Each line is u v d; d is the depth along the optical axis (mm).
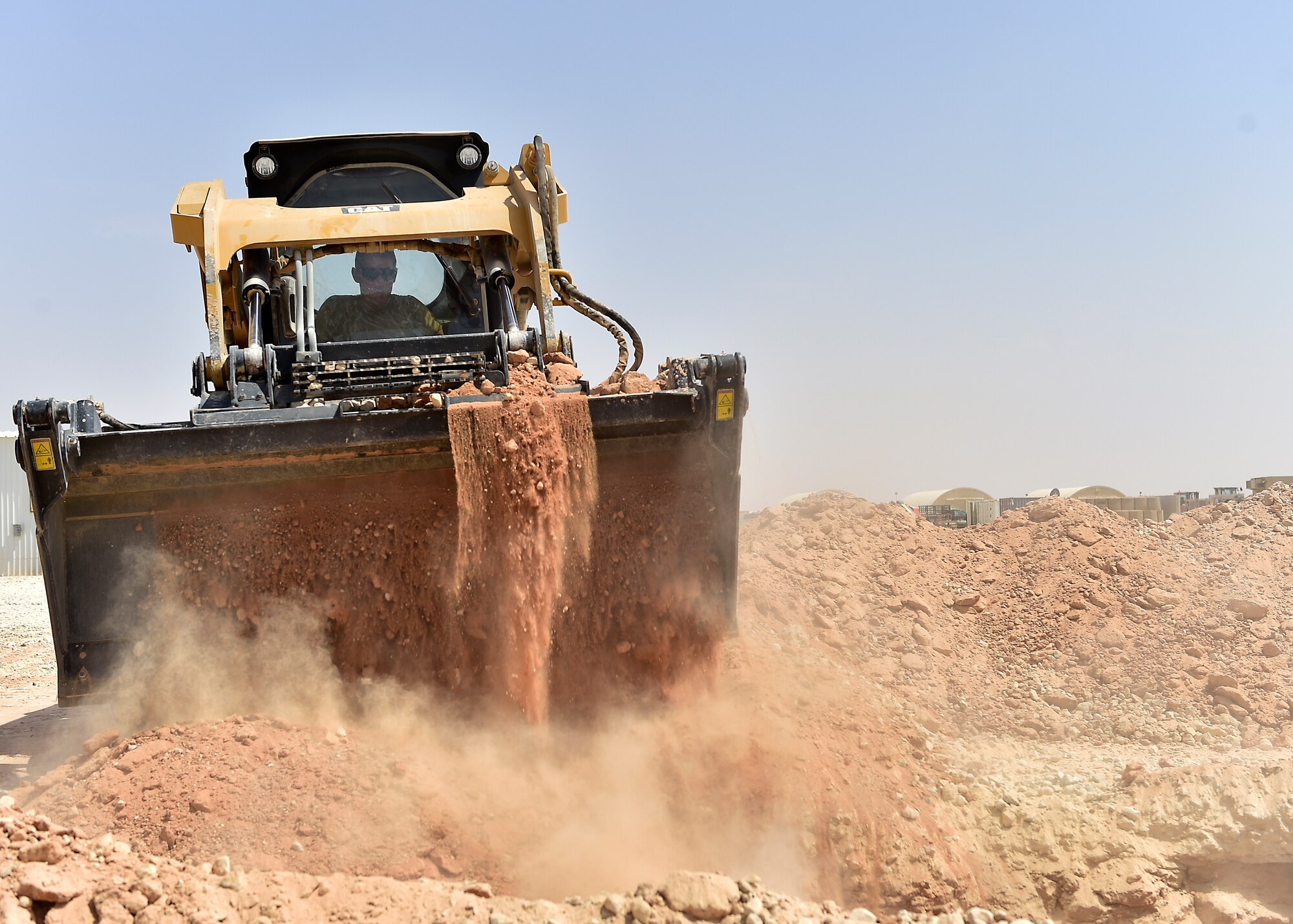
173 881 3551
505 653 5512
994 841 5395
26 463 5098
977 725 7230
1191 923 5043
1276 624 8039
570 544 5684
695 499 5891
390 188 7730
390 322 7203
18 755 6496
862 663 7684
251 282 6789
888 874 4969
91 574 5316
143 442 5164
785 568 8742
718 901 3641
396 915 3598
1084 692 7656
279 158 7535
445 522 5613
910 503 28844
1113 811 5500
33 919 3273
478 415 5430
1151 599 8516
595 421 5582
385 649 5598
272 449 5273
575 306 7293
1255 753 6531
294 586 5520
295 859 4270
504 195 7566
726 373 5672
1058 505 9852
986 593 9000
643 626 5875
